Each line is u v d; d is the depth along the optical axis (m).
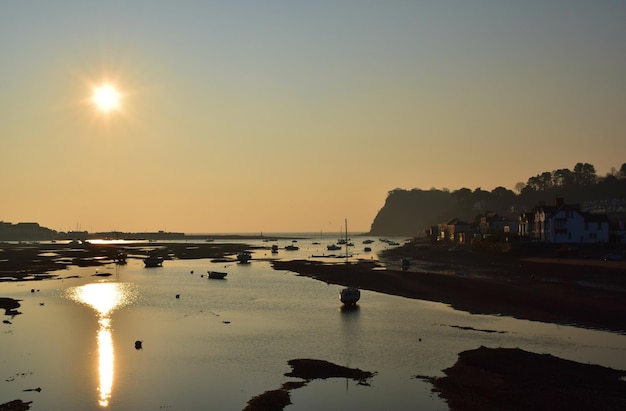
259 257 171.75
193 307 67.31
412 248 176.88
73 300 73.75
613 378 36.47
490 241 131.88
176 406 32.84
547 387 34.81
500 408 31.64
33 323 57.03
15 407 32.59
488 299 68.56
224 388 35.91
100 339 49.47
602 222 124.94
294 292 81.25
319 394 34.59
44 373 39.19
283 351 44.94
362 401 33.28
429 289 78.81
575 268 89.00
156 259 133.62
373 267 118.25
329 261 143.25
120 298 75.62
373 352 44.25
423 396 33.94
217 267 130.50
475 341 47.53
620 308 59.44
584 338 48.12
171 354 44.19
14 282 96.44
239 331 52.56
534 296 67.31
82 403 33.31
